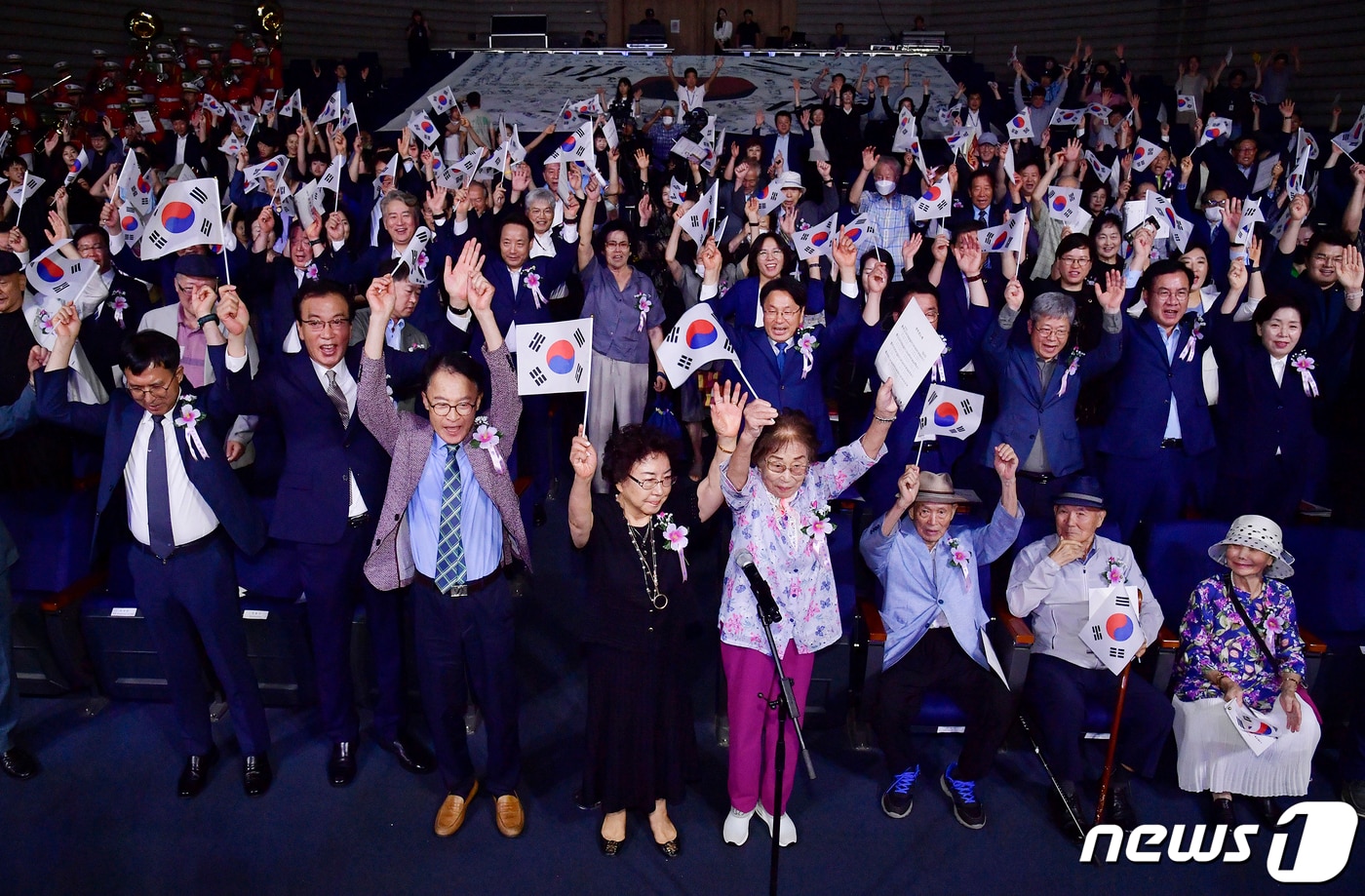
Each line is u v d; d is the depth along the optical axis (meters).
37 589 4.34
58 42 14.38
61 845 3.59
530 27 18.38
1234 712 3.71
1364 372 4.45
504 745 3.63
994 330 4.77
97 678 4.34
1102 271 5.94
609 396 5.72
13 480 4.51
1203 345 4.80
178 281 4.66
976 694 3.76
